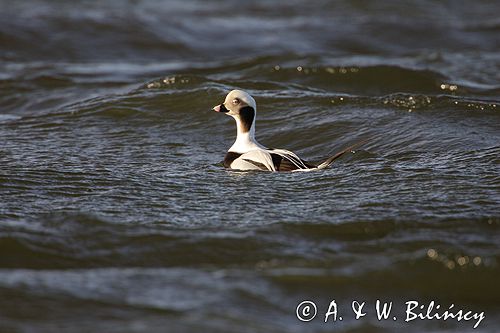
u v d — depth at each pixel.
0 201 13.06
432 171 14.42
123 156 16.09
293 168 14.70
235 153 15.49
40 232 11.62
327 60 25.67
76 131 17.91
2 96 21.88
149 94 19.81
